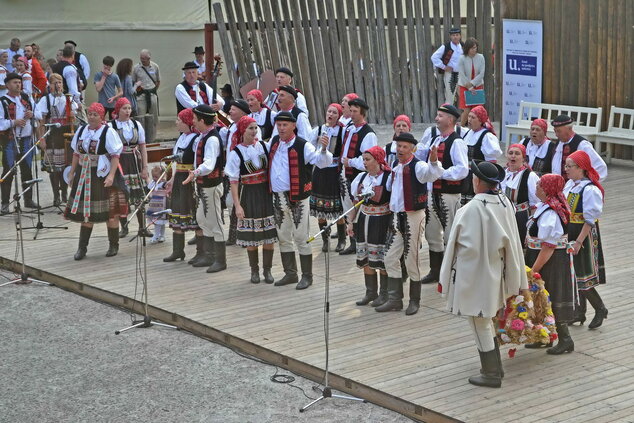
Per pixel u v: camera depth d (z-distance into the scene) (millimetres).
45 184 14148
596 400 6109
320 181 10000
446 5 18047
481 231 6281
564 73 14898
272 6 18016
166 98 20250
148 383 6938
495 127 17219
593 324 7473
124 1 19578
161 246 10672
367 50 18281
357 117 9547
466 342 7289
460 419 5855
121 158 10766
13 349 7723
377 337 7449
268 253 9047
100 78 16906
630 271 9031
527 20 15125
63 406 6555
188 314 8141
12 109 12141
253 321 7938
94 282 9188
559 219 6695
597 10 14391
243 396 6648
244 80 18141
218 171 9422
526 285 6504
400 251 7941
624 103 14320
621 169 14047
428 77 18359
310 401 6527
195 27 19828
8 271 10094
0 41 19547
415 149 8164
